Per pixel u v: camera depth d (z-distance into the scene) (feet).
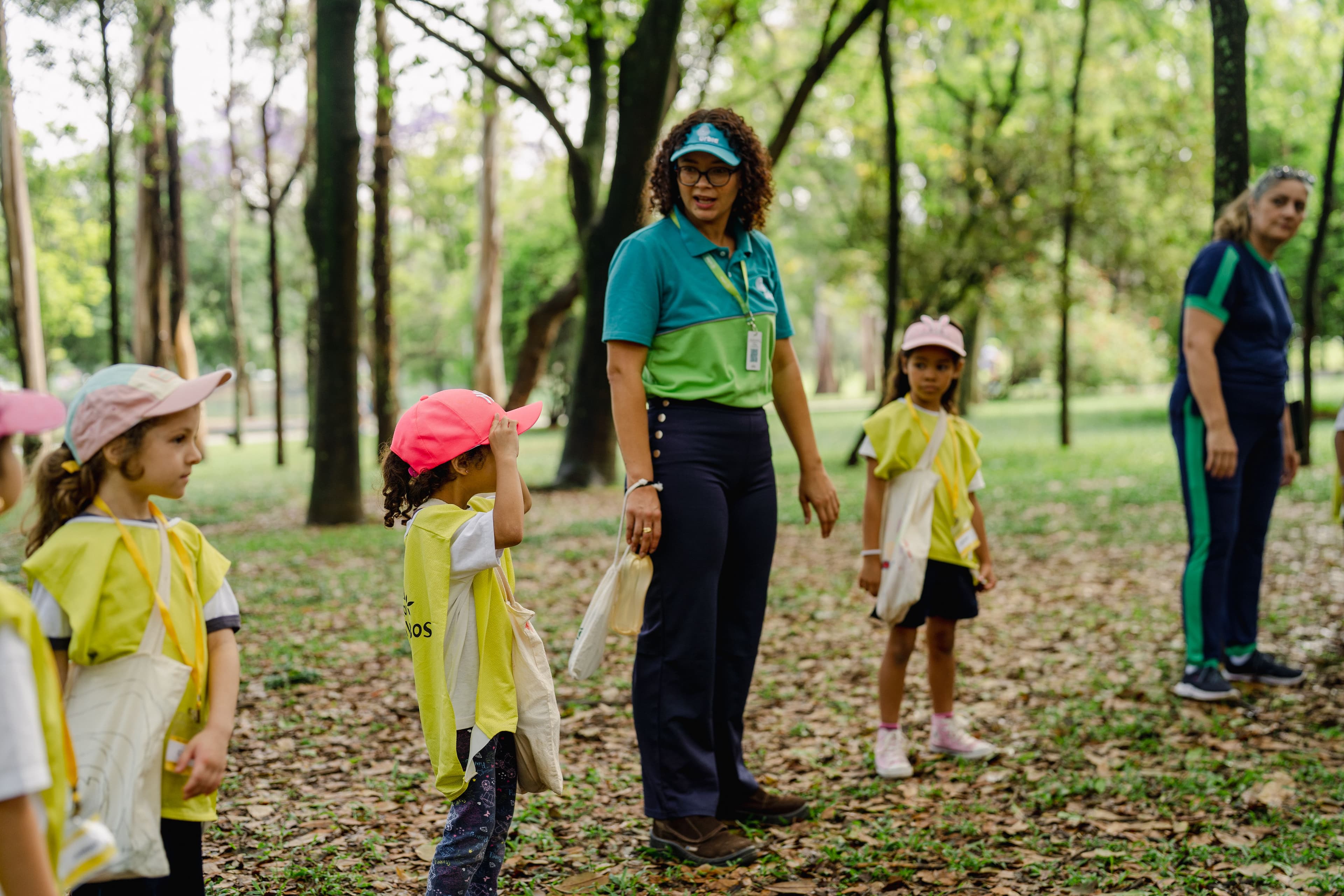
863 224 67.62
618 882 10.07
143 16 45.80
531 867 10.64
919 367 13.53
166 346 67.62
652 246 11.02
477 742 7.99
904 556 12.90
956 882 10.13
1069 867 10.37
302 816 12.05
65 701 6.30
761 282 11.41
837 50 48.44
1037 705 15.94
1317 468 44.65
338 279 39.63
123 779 6.22
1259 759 13.17
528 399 64.85
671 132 11.08
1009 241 63.62
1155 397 131.75
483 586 8.20
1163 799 12.09
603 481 50.21
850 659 19.15
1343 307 70.54
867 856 10.75
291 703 16.92
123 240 119.34
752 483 11.34
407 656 19.88
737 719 11.75
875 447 13.47
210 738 6.47
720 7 53.83
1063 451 61.62
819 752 14.24
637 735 11.38
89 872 5.11
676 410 10.98
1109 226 64.49
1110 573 26.16
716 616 11.20
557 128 47.73
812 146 75.51
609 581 10.43
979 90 76.69
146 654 6.39
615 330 10.89
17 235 55.72
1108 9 69.31
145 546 6.48
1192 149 63.57
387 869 10.55
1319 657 17.80
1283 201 15.74
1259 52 72.18
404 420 8.42
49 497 6.41
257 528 40.27
